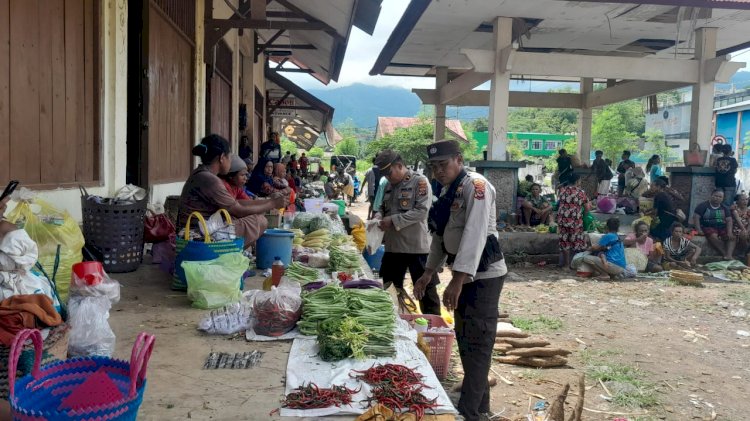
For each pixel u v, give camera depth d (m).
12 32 4.50
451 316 5.96
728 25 13.07
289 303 3.77
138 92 7.17
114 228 5.30
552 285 9.73
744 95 38.56
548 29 13.91
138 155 7.26
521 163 12.59
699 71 13.14
